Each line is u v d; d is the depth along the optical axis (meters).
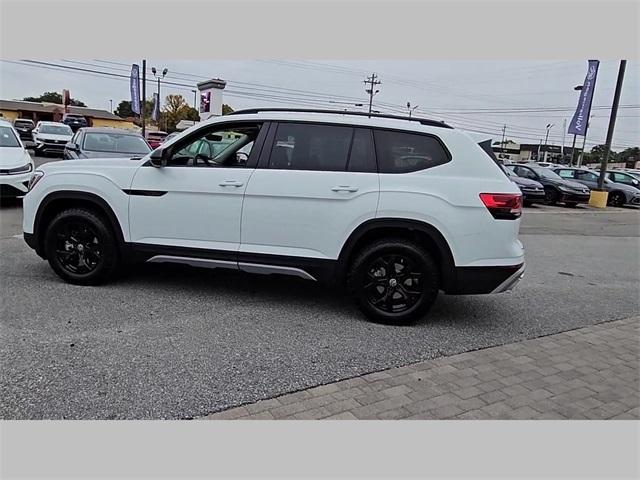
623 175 23.69
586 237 11.25
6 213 8.57
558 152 87.12
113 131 10.59
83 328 3.84
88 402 2.84
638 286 6.42
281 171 4.31
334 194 4.19
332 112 4.46
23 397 2.85
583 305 5.34
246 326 4.08
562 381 3.41
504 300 5.34
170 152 4.54
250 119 4.48
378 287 4.30
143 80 31.23
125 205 4.63
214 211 4.43
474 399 3.10
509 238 4.09
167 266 5.71
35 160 19.84
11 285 4.75
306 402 2.96
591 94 21.77
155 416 2.76
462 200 4.06
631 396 3.24
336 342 3.87
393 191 4.13
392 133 4.28
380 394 3.10
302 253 4.31
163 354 3.47
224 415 2.80
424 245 4.23
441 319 4.57
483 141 4.29
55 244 4.83
